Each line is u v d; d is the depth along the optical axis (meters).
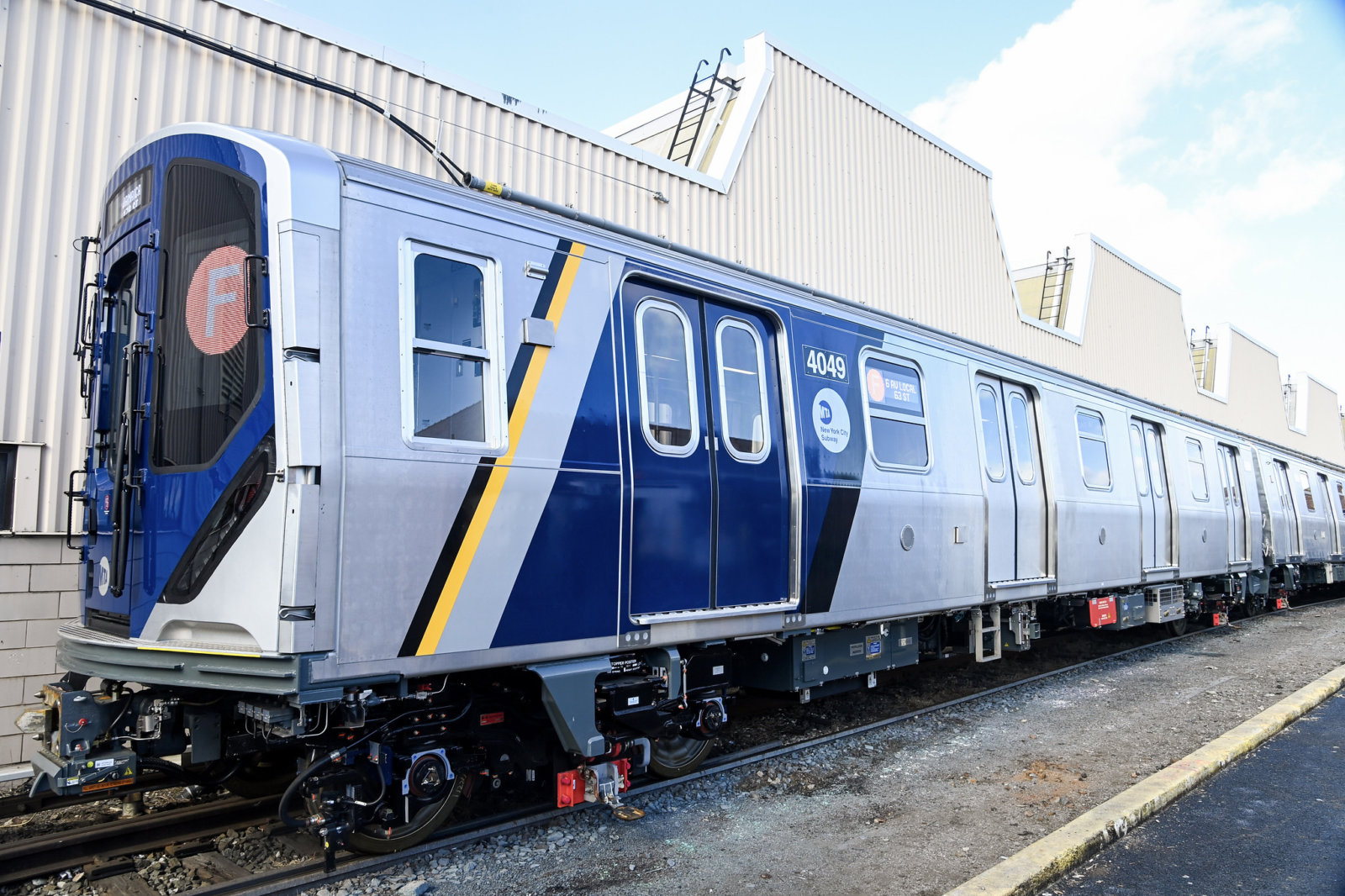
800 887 3.81
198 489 3.62
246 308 3.53
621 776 4.65
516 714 4.54
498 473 3.98
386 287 3.72
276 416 3.40
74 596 5.76
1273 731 6.40
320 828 3.61
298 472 3.34
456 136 7.81
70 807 4.75
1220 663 9.70
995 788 5.20
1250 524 14.02
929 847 4.26
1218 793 5.09
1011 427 8.21
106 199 4.65
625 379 4.65
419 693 3.83
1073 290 18.94
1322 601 18.70
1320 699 7.48
